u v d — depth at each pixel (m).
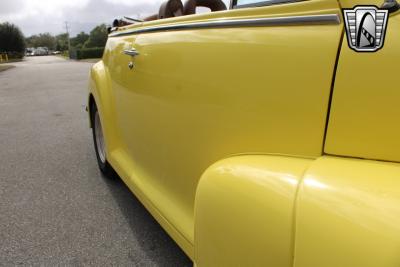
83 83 15.62
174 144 2.19
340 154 1.33
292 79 1.43
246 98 1.61
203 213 1.58
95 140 4.30
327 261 1.10
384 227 1.04
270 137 1.53
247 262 1.38
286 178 1.32
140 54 2.57
